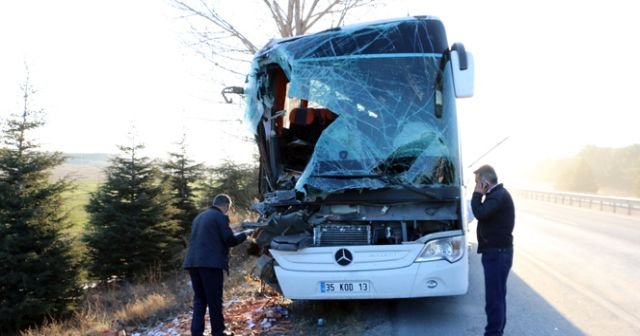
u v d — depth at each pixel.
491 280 4.78
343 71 5.93
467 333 5.41
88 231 17.38
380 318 6.02
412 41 5.93
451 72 5.79
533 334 5.36
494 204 4.68
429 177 5.46
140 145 18.72
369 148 5.61
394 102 5.74
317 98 5.90
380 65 5.89
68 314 14.09
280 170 6.77
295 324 5.91
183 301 8.34
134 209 17.69
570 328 5.56
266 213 6.22
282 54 6.24
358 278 5.33
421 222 5.60
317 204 5.67
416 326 5.68
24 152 15.53
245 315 6.35
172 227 18.73
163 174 21.05
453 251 5.34
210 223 5.46
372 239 5.55
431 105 5.69
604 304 6.56
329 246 5.45
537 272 8.83
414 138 5.60
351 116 5.75
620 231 15.77
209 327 6.22
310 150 6.65
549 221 19.70
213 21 15.97
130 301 13.18
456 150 5.57
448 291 5.31
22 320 13.87
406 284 5.27
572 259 10.25
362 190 5.50
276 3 16.14
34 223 14.51
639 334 5.34
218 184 23.53
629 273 8.69
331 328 5.66
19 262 14.07
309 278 5.43
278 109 6.86
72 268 14.99
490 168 4.84
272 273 5.92
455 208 5.47
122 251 17.08
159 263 17.78
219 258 5.39
